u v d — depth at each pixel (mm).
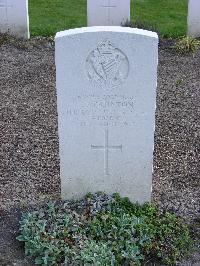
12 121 3445
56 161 3037
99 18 4789
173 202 2688
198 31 4789
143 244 2381
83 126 2475
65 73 2359
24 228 2420
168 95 3811
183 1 5684
